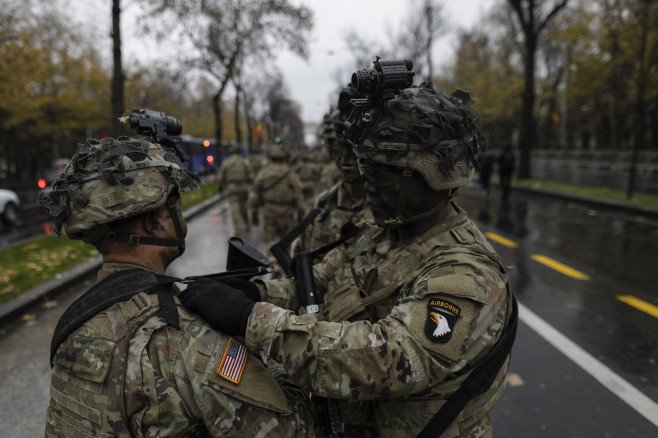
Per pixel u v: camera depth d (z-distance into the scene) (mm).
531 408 2662
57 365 982
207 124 41719
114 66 7328
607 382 2922
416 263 1218
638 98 10852
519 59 30422
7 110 15305
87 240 1086
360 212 2578
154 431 906
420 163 1152
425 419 1130
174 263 6508
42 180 12805
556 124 29234
